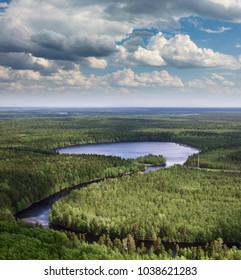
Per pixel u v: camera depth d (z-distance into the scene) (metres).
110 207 180.38
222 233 155.62
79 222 166.25
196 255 131.25
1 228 147.38
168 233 156.38
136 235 156.62
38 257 120.94
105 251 129.50
